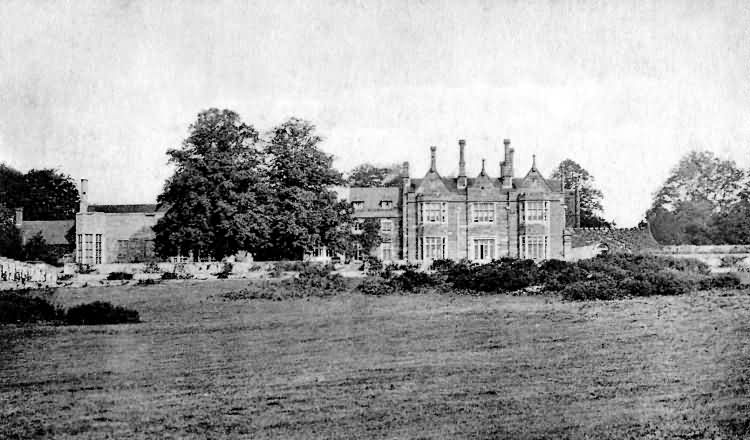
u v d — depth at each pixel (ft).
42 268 149.59
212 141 169.89
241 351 90.43
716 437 59.88
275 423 63.93
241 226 162.20
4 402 70.59
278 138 180.24
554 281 136.05
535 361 83.15
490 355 86.43
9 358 87.81
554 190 208.13
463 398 69.92
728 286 133.80
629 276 137.59
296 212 173.78
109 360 86.07
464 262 163.12
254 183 171.42
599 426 62.18
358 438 59.98
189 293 135.33
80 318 109.81
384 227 211.00
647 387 72.69
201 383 76.33
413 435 60.39
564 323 104.22
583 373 78.07
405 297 132.05
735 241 239.09
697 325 100.58
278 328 104.94
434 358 85.46
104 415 66.33
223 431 62.28
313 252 189.16
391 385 74.69
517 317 109.50
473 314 112.98
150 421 65.10
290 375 79.25
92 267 162.09
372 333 100.22
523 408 66.74
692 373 77.00
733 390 71.00
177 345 93.97
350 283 146.61
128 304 125.18
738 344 89.25
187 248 168.76
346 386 74.43
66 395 72.95
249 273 160.15
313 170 179.22
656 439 59.16
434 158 207.82
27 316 111.75
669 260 156.46
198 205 164.66
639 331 97.71
